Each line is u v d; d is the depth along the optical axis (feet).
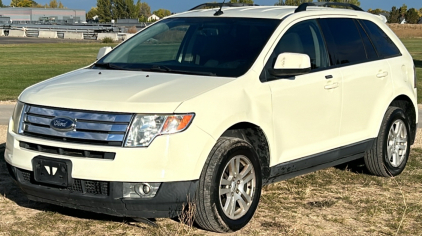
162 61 17.83
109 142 14.06
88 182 14.30
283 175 17.58
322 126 18.52
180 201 14.44
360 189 20.40
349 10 21.40
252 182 16.14
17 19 351.05
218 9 20.26
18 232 15.17
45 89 15.81
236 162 15.53
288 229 15.85
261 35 17.63
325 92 18.44
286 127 17.16
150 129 14.07
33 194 15.29
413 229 16.35
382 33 22.44
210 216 14.85
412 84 23.15
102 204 14.26
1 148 25.59
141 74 16.72
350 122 19.80
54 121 14.60
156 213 14.48
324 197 19.25
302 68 16.51
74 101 14.67
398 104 23.02
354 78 19.71
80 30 206.80
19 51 111.14
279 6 20.86
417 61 91.71
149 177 13.99
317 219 16.94
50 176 14.62
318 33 19.15
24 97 15.84
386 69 21.48
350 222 16.79
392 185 21.07
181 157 14.20
